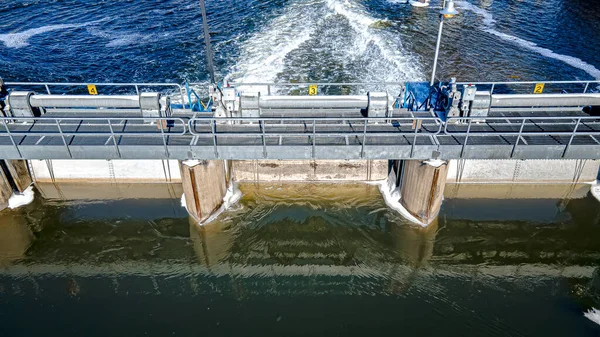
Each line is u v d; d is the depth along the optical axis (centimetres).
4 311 1327
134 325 1278
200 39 3225
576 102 1414
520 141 1314
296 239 1559
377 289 1392
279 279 1433
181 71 2800
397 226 1605
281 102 1426
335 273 1441
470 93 1348
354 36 3212
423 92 1744
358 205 1694
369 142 1323
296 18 3538
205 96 2470
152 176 1806
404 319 1287
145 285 1423
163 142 1316
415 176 1511
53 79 2755
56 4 4081
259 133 1312
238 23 3484
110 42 3247
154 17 3700
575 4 3978
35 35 3394
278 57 2906
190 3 3984
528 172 1744
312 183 1798
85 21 3666
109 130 1399
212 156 1316
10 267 1493
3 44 3231
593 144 1275
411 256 1501
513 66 2859
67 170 1791
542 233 1595
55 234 1620
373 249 1531
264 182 1806
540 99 1411
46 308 1338
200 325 1280
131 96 1429
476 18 3628
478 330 1251
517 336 1231
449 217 1658
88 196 1773
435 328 1259
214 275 1452
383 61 2862
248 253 1529
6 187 1688
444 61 2894
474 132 1373
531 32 3391
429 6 3862
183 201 1742
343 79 2645
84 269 1489
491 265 1473
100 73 2819
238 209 1684
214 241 1576
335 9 3694
